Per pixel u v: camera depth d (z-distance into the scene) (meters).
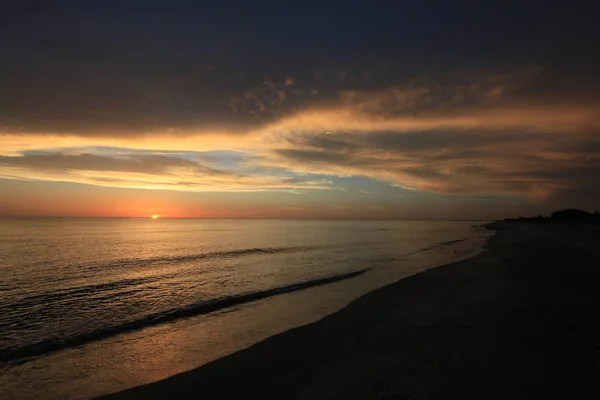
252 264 22.34
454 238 50.31
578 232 47.34
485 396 4.73
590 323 7.72
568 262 17.41
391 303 10.61
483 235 54.84
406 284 13.45
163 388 5.65
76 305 12.05
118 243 40.56
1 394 5.67
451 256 25.64
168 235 59.59
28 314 10.95
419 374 5.53
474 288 12.05
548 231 51.66
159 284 15.80
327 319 9.18
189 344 7.91
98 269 20.41
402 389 5.06
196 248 34.53
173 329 9.06
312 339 7.67
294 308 10.95
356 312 9.73
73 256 26.92
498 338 6.94
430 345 6.81
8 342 8.29
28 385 5.97
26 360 7.11
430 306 9.98
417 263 21.94
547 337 6.88
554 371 5.38
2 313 11.06
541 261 17.91
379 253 28.72
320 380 5.59
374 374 5.65
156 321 9.83
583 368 5.43
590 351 6.09
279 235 61.47
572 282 12.41
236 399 5.18
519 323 7.84
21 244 36.81
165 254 28.61
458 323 8.13
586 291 11.02
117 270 20.06
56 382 6.07
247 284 15.57
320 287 14.25
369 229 95.75
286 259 24.95
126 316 10.62
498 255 21.77
